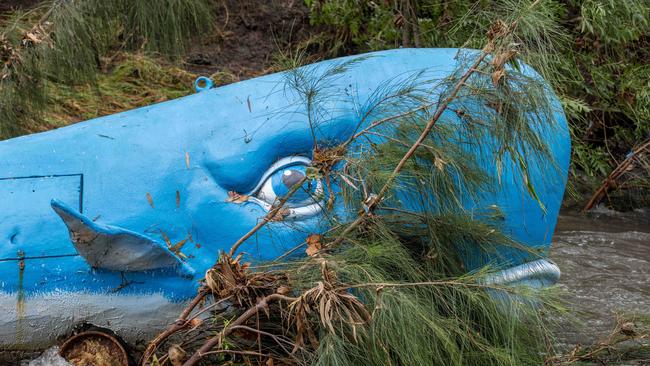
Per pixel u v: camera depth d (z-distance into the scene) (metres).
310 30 7.52
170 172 3.10
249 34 7.53
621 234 5.39
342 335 2.61
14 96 4.75
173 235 3.05
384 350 2.59
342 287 2.62
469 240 3.07
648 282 4.47
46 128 5.68
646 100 6.30
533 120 3.06
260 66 7.32
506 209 3.17
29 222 3.02
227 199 3.08
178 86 6.88
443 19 5.64
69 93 6.27
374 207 2.92
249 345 2.86
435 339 2.71
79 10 4.65
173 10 4.88
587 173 6.33
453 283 2.77
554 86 3.76
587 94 6.47
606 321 3.85
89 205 3.04
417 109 3.06
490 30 3.04
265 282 2.81
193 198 3.08
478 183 3.04
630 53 6.56
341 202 3.05
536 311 2.91
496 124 3.00
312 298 2.60
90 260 2.94
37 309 3.02
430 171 3.02
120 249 2.91
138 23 5.00
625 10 5.70
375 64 3.35
